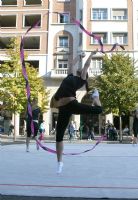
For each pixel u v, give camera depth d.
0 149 14.41
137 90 34.34
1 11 48.50
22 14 48.25
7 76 36.25
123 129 43.94
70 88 6.09
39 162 9.03
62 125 6.39
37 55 47.09
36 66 48.09
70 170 7.47
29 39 48.56
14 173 6.96
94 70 43.59
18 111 35.09
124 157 10.62
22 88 35.38
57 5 48.03
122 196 4.76
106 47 45.16
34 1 49.19
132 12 45.94
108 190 5.20
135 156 11.00
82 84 6.25
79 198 4.62
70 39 47.12
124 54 37.19
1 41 49.75
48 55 46.97
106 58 36.25
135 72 36.12
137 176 6.67
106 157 10.63
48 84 46.19
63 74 45.53
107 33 45.66
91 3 46.19
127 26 45.69
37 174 6.83
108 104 34.34
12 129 41.78
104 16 46.00
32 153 12.16
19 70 35.91
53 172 7.13
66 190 5.16
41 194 4.85
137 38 45.53
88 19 45.94
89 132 34.59
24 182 5.83
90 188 5.35
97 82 35.47
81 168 7.84
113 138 33.38
